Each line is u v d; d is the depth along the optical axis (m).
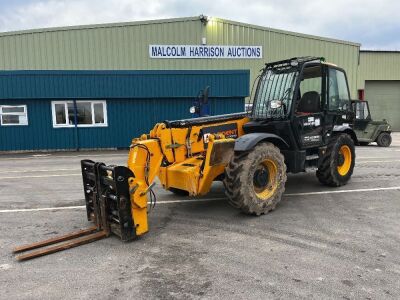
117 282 3.45
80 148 15.90
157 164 5.01
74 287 3.37
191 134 5.55
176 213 5.61
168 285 3.36
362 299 3.06
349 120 7.52
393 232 4.62
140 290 3.28
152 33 21.70
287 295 3.14
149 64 21.84
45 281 3.50
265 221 5.13
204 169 4.97
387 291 3.18
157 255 4.04
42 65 21.03
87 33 21.19
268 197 5.40
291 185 7.36
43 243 4.37
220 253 4.05
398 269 3.59
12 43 20.77
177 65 22.12
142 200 4.49
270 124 6.04
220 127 5.98
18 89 14.85
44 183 8.30
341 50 24.80
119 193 4.27
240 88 16.11
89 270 3.71
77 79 15.20
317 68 6.39
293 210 5.64
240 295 3.15
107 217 4.57
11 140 15.41
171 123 5.32
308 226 4.89
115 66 21.56
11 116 15.30
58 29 20.91
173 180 5.33
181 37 21.98
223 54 22.58
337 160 7.00
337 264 3.71
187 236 4.60
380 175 8.48
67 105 15.63
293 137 6.00
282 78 6.18
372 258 3.85
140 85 15.61
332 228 4.80
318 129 6.55
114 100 15.83
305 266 3.68
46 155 14.33
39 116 15.48
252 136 5.37
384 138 16.91
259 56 23.12
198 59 22.31
